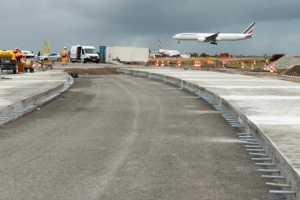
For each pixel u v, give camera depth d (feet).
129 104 53.31
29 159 24.56
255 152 26.84
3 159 24.56
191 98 61.93
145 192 18.60
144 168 22.63
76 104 53.31
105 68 173.17
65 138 31.07
